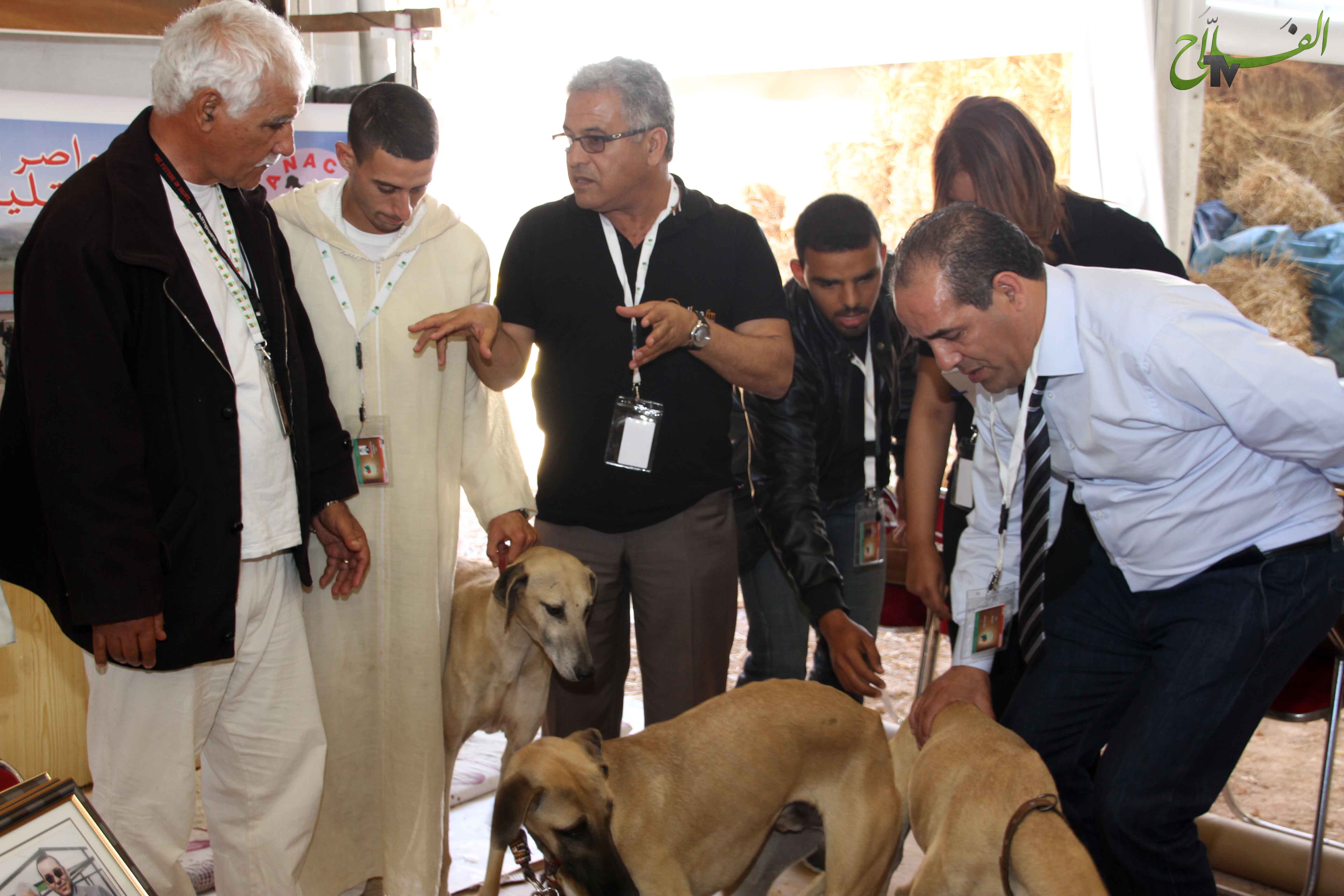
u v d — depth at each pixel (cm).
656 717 289
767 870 284
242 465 218
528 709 289
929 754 237
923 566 292
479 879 296
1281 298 441
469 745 385
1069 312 208
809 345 305
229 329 216
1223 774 218
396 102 234
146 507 198
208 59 195
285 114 205
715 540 281
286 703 238
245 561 221
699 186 595
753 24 526
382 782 273
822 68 527
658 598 280
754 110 578
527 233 280
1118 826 213
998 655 260
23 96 320
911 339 328
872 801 248
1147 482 214
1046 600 245
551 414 281
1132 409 203
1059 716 246
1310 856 292
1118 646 241
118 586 192
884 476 330
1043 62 509
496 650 276
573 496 279
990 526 251
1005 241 199
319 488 244
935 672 438
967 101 263
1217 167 429
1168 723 212
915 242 202
